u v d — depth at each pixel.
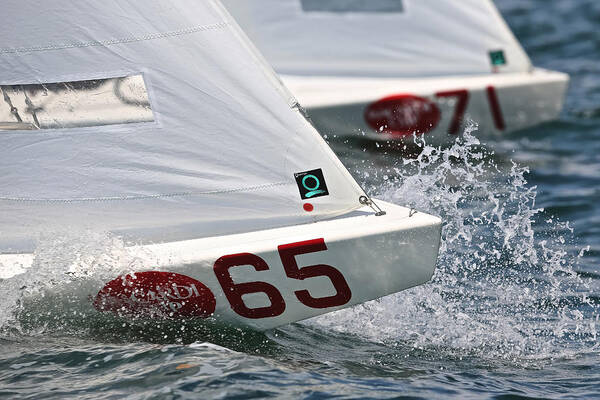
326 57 30.11
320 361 14.38
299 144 14.49
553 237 20.59
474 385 13.70
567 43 44.28
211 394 12.70
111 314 14.84
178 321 14.88
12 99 14.45
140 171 14.55
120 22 14.16
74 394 12.75
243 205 14.66
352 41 30.14
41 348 14.35
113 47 14.23
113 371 13.49
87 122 14.46
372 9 30.03
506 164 26.89
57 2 14.10
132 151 14.51
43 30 14.20
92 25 14.18
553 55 42.38
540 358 15.01
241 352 14.42
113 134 14.47
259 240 14.38
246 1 29.39
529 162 27.09
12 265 14.66
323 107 28.08
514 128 30.09
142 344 14.60
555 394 13.44
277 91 14.34
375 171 25.31
